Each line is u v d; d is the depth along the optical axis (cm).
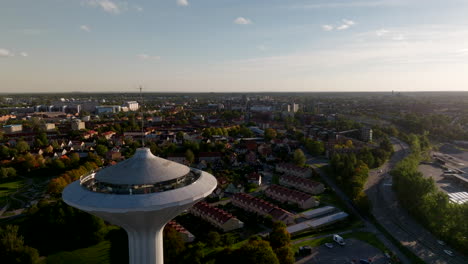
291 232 10356
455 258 9212
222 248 9388
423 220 11388
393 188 14838
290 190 13775
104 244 10088
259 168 18925
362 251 9444
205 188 5484
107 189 5156
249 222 11431
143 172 5266
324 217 11644
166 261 8369
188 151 19550
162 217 5222
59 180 13975
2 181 16375
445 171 18788
